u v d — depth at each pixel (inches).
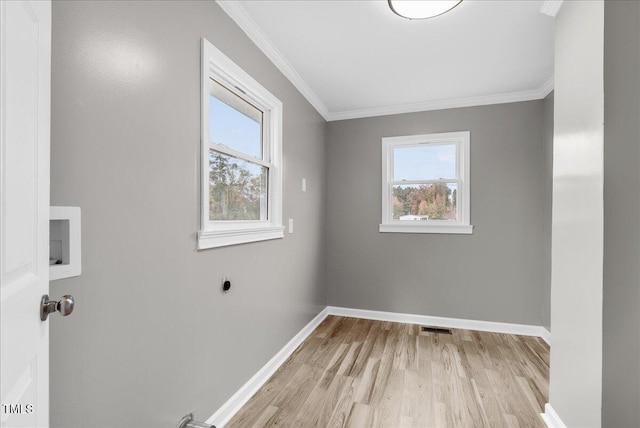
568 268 57.8
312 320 122.3
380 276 134.5
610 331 46.3
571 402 56.3
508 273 118.3
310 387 79.0
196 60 57.2
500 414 68.0
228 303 67.7
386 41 82.7
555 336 63.3
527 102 115.8
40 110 26.3
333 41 82.8
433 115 127.3
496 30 77.5
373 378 83.2
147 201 46.7
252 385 76.0
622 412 45.8
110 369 41.1
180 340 53.7
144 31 46.0
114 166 41.3
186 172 54.9
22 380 23.2
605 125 46.3
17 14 22.3
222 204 70.6
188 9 55.2
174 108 52.0
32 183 25.0
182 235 53.9
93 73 38.2
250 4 67.9
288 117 99.6
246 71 74.5
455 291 124.6
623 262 45.7
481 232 121.3
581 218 53.2
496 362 92.5
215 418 62.4
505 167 118.3
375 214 135.1
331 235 141.7
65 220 35.2
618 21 45.9
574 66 55.9
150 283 47.4
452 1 65.1
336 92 117.0
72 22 35.7
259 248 81.4
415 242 129.6
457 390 77.3
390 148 135.2
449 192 127.6
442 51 87.7
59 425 35.1
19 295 22.6
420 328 123.0
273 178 90.8
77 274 36.4
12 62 21.7
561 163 61.1
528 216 115.9
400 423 65.1
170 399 51.4
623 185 45.6
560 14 62.2
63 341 35.4
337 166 140.6
